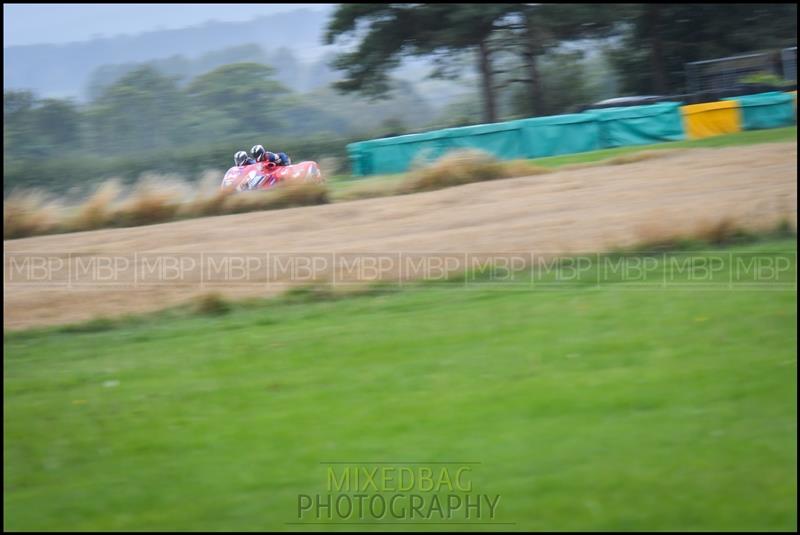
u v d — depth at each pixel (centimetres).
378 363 2777
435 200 5884
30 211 6119
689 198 5066
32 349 3312
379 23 15325
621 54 17450
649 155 7288
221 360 2952
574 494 1858
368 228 5103
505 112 18488
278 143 14188
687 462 1938
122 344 3300
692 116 10081
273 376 2742
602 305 3178
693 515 1747
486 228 4794
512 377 2541
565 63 18012
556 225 4697
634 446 2031
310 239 4909
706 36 16475
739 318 2875
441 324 3139
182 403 2566
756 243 3947
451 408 2350
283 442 2225
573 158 8756
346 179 9269
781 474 1861
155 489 2027
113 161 14750
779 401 2206
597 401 2300
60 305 3966
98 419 2486
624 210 4912
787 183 5238
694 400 2255
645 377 2434
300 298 3741
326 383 2634
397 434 2219
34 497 2042
